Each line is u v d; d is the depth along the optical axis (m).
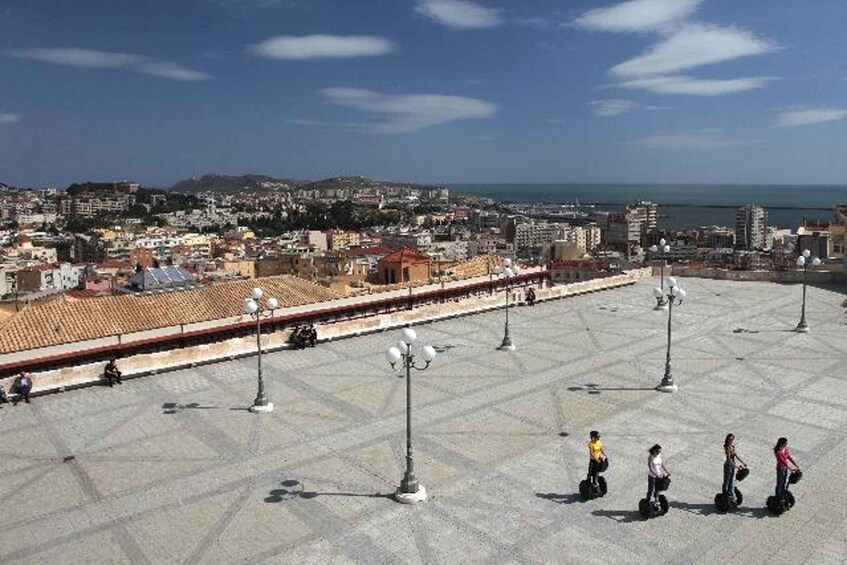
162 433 25.45
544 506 19.53
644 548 17.30
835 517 18.70
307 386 30.84
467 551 17.28
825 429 25.03
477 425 25.91
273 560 17.06
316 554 17.30
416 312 43.59
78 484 21.39
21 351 35.09
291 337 37.50
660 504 18.83
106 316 40.62
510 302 49.66
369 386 30.78
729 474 18.86
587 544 17.52
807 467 21.83
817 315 44.53
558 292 52.53
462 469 22.05
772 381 30.83
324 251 184.12
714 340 38.50
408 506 19.64
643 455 22.89
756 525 18.36
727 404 27.86
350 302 49.19
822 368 32.72
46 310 40.00
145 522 19.03
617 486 20.64
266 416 27.08
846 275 56.00
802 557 16.84
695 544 17.48
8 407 28.52
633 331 41.16
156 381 31.84
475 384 31.00
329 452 23.55
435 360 35.09
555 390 30.03
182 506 19.89
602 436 24.62
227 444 24.34
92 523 19.03
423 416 26.92
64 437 25.20
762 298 50.84
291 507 19.72
